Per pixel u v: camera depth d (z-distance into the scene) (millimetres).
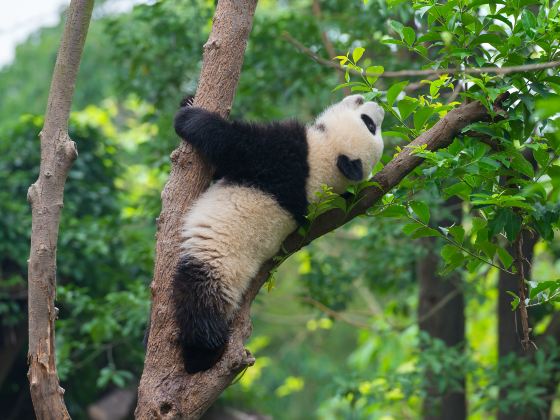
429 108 5988
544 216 5734
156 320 5680
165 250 5766
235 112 12375
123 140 17500
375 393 9875
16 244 12492
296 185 6121
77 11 5402
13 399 14234
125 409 13836
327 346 22484
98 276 13102
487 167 5551
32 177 13516
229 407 14414
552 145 5645
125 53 12609
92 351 13094
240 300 5996
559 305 9805
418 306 11695
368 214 6215
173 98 12711
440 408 10422
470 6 5891
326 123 6449
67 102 5434
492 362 11633
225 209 5984
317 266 11617
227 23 5941
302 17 12273
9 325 12578
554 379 10242
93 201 13750
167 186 5918
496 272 12789
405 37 6035
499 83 5711
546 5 5988
